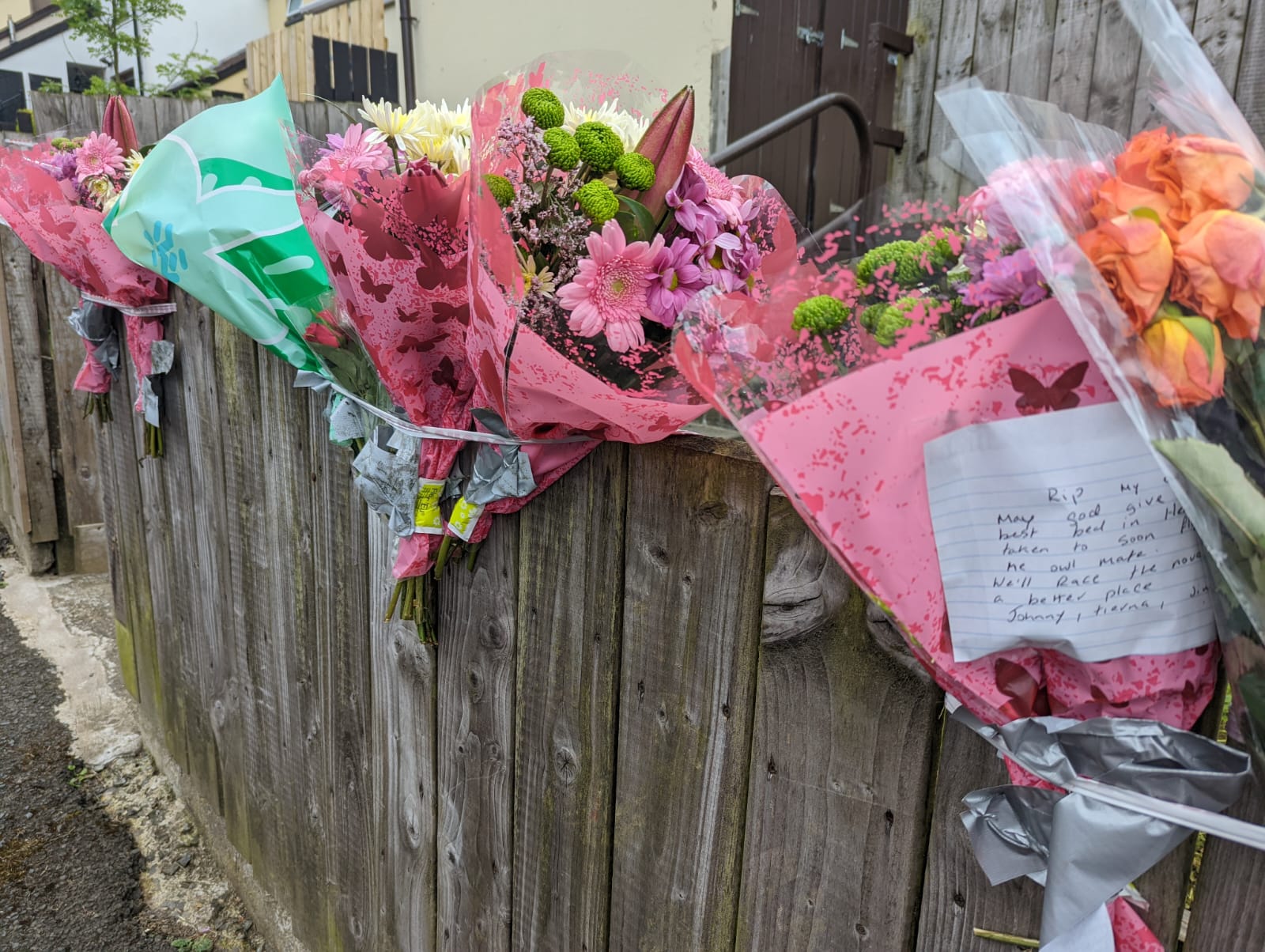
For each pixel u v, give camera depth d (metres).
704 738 0.94
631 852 1.05
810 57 3.04
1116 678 0.62
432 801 1.37
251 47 5.54
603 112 0.90
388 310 0.93
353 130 0.91
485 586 1.17
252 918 2.07
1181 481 0.55
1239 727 0.62
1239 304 0.54
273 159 1.17
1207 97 0.62
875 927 0.83
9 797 2.50
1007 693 0.66
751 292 0.84
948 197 0.67
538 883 1.20
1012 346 0.59
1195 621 0.61
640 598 0.97
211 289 1.20
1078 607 0.61
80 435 3.84
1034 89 0.67
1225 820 0.59
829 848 0.85
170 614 2.20
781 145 2.95
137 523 2.27
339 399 1.20
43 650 3.30
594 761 1.07
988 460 0.60
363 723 1.51
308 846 1.78
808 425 0.59
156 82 8.45
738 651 0.89
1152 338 0.55
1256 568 0.54
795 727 0.85
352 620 1.48
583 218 0.78
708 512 0.88
